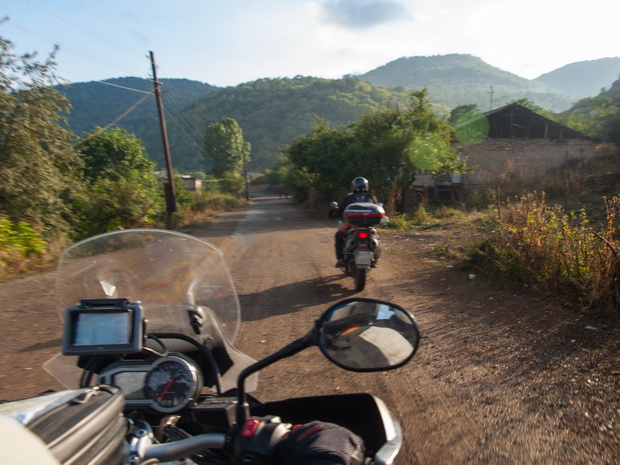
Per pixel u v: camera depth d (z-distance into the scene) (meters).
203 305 2.51
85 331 1.97
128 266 2.43
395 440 1.70
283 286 8.12
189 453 1.69
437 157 24.61
